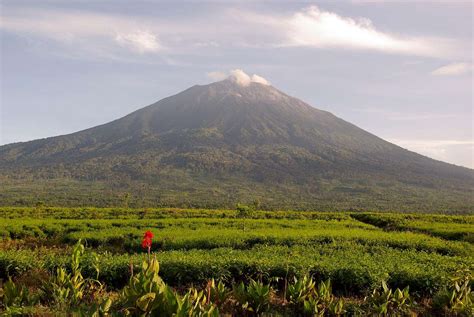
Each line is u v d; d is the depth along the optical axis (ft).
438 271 45.80
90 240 79.36
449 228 104.58
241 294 32.53
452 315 34.01
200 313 24.57
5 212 136.77
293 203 386.52
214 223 107.65
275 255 54.03
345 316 33.73
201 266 44.75
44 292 33.73
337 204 390.01
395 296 34.32
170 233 80.69
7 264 47.11
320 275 45.52
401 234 86.28
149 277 26.02
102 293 38.32
